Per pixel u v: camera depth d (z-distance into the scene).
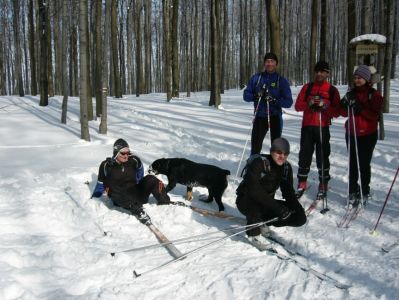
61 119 11.16
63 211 4.96
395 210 5.01
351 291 3.26
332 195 5.68
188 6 33.41
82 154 7.90
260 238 4.16
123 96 22.89
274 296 3.23
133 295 3.31
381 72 8.65
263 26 35.97
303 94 5.45
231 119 12.44
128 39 28.06
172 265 3.78
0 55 33.22
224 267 3.71
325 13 14.51
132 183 5.16
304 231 4.51
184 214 4.92
